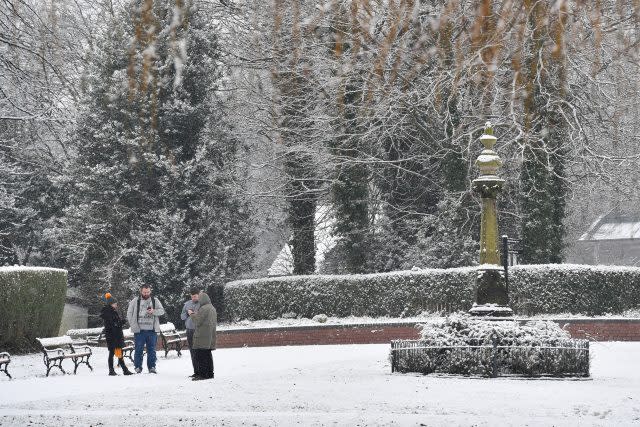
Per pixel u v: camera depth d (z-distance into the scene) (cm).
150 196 6681
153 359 3606
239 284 6359
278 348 5106
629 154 5891
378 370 3441
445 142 5862
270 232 7812
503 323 3183
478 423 1969
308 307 5975
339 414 2161
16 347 4903
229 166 6944
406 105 5522
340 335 5466
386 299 5678
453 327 3256
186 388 2850
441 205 5972
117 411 2297
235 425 1986
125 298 6475
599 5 1255
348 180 6253
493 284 3316
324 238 7175
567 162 5853
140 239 6512
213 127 6756
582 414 2145
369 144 6200
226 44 6494
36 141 7444
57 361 4481
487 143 3428
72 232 6694
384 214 6719
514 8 1268
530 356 3089
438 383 2873
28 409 2388
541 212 5647
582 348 3116
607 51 4741
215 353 4841
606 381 2967
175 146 6650
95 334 5597
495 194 3378
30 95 4788
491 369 3094
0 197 7569
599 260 10012
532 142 5459
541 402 2377
